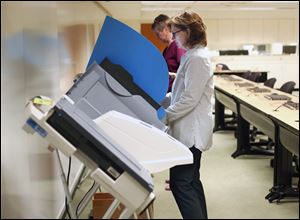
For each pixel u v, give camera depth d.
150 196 1.30
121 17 5.70
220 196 3.00
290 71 9.73
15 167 1.86
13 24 1.76
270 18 9.73
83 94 1.57
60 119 1.25
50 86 2.13
